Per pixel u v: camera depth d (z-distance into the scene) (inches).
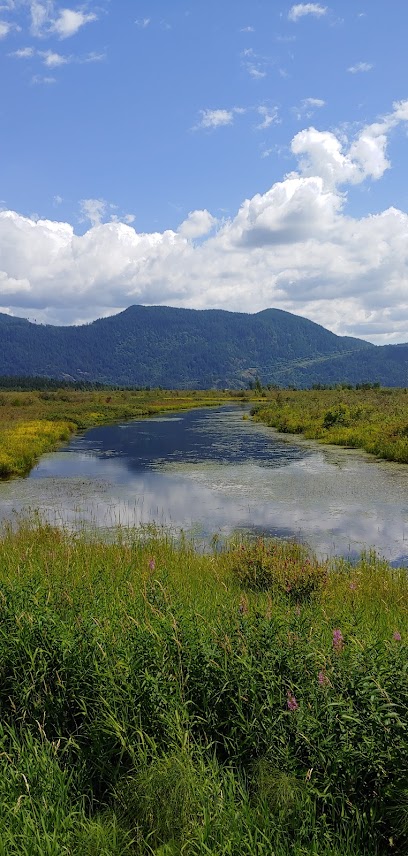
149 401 3754.9
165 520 638.5
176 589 292.8
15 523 623.5
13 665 190.9
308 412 1940.2
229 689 167.0
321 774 143.4
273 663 172.2
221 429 1800.0
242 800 140.4
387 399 2459.4
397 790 132.3
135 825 139.0
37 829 132.8
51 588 246.8
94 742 162.7
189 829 132.4
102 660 180.5
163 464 1065.5
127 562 386.3
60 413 2229.3
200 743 159.6
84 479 920.9
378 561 456.1
